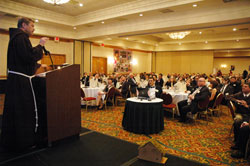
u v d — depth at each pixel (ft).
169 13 25.30
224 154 10.52
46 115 8.66
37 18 27.94
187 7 22.50
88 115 18.89
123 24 30.17
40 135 8.51
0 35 28.81
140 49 56.49
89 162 7.73
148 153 8.35
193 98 15.96
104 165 7.61
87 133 11.27
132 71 56.54
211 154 10.50
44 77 8.50
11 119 7.64
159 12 24.94
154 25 26.86
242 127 10.19
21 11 26.16
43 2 25.61
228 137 13.33
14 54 7.60
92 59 45.01
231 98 12.53
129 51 55.21
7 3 24.67
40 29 31.65
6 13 25.32
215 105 17.48
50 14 29.37
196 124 16.46
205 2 20.53
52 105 8.46
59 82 8.68
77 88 9.61
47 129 8.43
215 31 40.83
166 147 11.36
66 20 31.89
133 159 8.36
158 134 13.65
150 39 49.85
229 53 68.28
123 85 25.14
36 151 8.33
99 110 21.34
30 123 7.87
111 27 31.73
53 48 35.88
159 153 8.25
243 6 20.15
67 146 9.13
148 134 13.51
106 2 25.34
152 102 13.44
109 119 17.40
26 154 7.99
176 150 10.96
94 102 22.40
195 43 52.29
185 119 16.93
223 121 17.62
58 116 8.79
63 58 37.70
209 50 53.72
